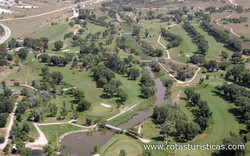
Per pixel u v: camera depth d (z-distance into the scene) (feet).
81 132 610.24
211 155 514.68
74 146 555.69
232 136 530.68
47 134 584.40
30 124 615.57
